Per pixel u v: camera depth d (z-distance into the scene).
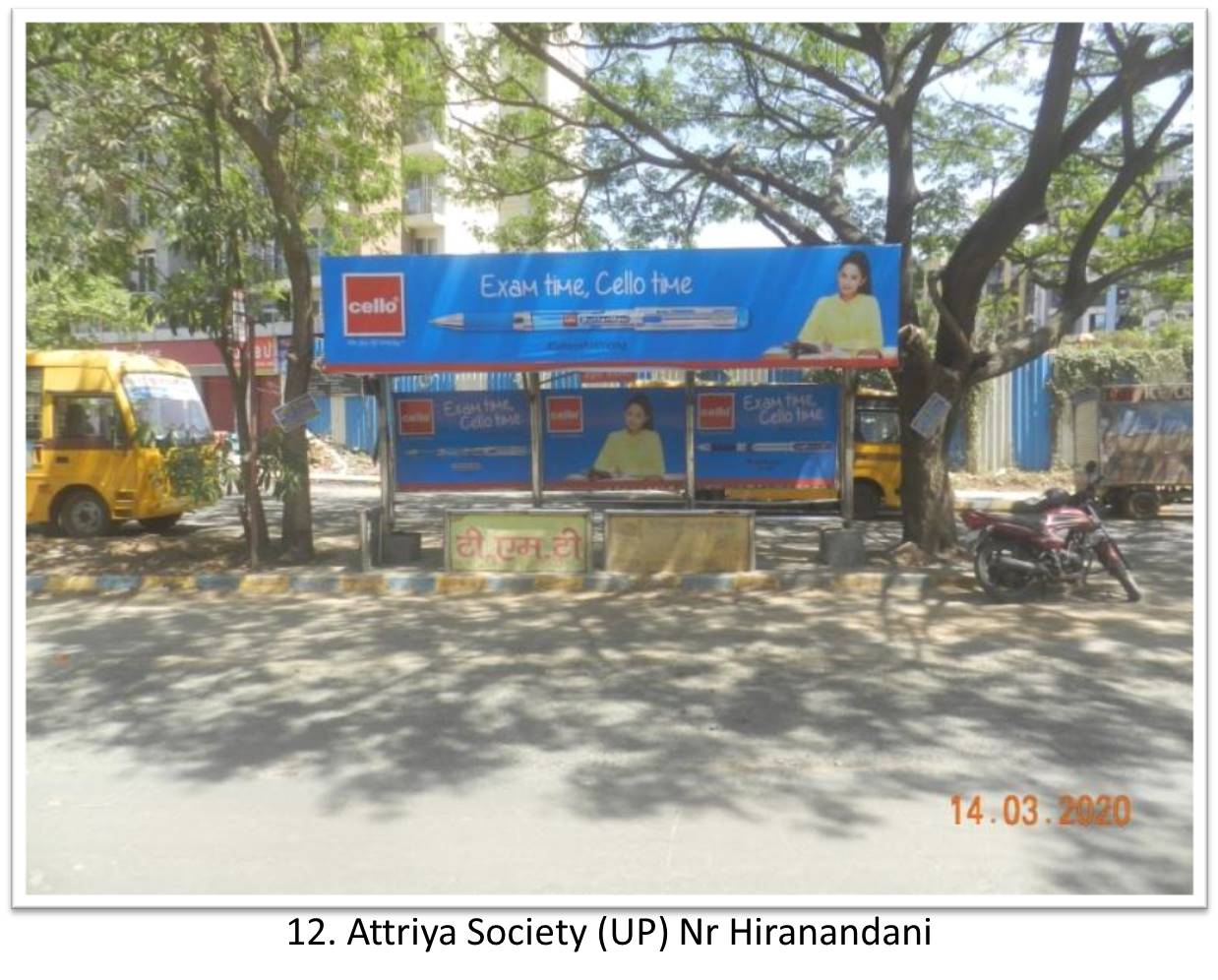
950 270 11.00
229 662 7.34
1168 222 14.23
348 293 10.54
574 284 10.40
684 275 10.30
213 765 5.20
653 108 14.85
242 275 10.95
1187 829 4.34
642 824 4.41
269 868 4.03
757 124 15.37
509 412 11.52
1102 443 15.70
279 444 11.21
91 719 6.00
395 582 10.23
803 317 10.25
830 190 13.15
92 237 10.31
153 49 10.66
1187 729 5.64
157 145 10.95
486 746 5.43
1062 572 9.17
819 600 9.44
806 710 6.02
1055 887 3.86
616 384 16.05
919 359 10.97
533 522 10.38
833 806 4.59
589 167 15.01
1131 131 11.64
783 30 13.97
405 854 4.13
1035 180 10.02
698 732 5.63
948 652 7.39
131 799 4.74
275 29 11.84
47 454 13.62
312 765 5.18
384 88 13.25
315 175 13.09
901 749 5.34
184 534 14.35
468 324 10.48
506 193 15.12
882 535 14.02
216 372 30.45
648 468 11.45
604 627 8.38
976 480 20.36
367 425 27.41
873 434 15.79
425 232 31.09
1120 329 27.86
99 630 8.55
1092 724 5.73
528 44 11.83
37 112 12.25
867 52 12.24
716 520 10.33
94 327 25.80
